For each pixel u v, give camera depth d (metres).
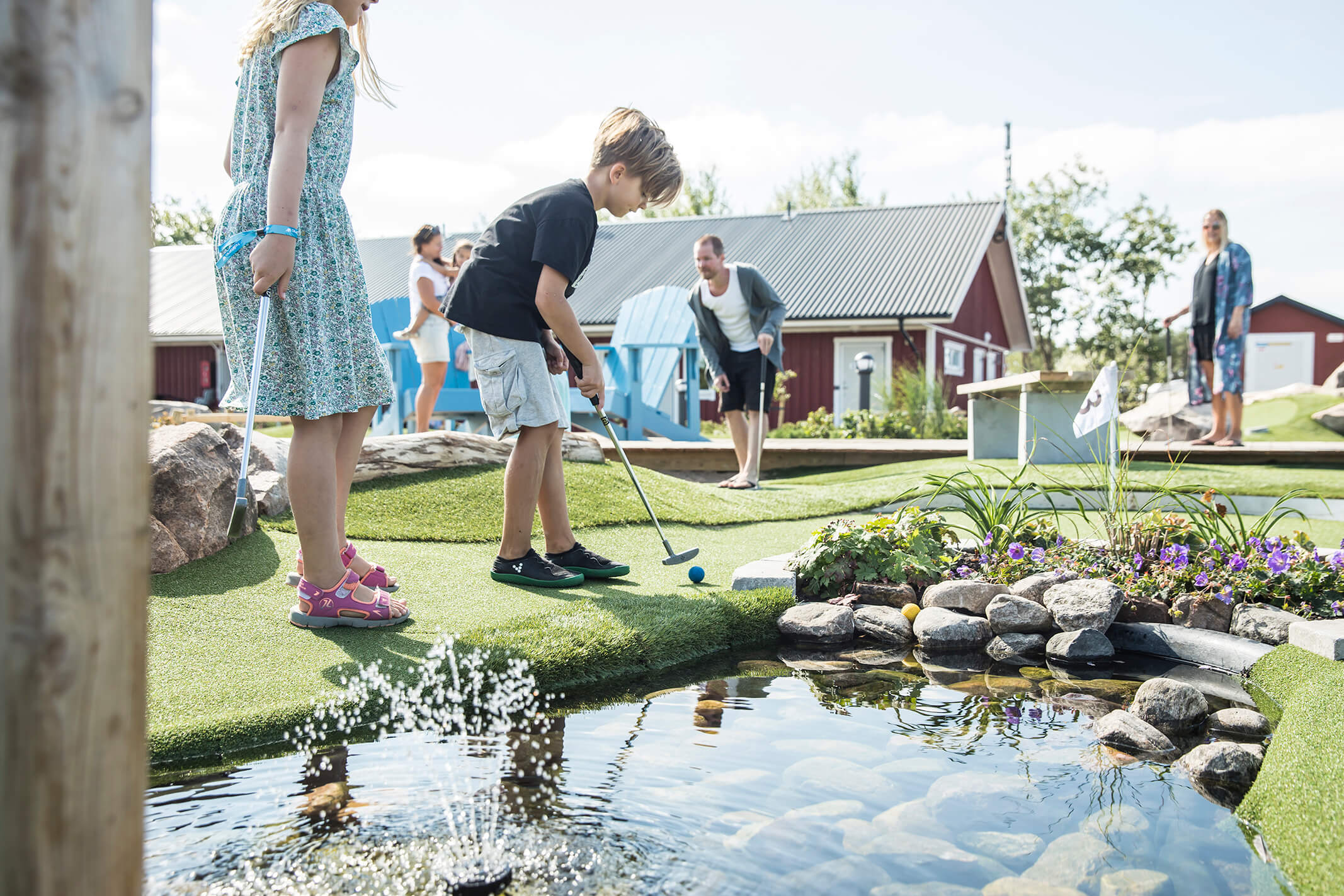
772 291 5.91
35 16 0.76
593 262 20.36
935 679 2.67
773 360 5.98
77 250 0.78
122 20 0.81
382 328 9.06
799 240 19.78
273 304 2.40
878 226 19.73
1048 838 1.60
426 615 2.75
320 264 2.46
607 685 2.48
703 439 9.65
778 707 2.34
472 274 3.07
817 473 7.68
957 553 3.67
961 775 1.88
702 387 17.98
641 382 9.30
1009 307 23.17
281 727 1.94
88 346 0.79
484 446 4.88
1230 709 2.30
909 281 17.56
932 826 1.64
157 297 20.64
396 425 8.99
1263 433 9.92
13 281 0.76
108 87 0.80
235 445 3.89
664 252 20.22
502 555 3.23
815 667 2.77
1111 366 3.98
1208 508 3.50
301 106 2.35
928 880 1.45
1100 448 6.08
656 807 1.68
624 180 3.19
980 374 21.20
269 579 2.98
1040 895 1.40
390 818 1.61
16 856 0.78
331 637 2.48
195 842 1.51
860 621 3.21
